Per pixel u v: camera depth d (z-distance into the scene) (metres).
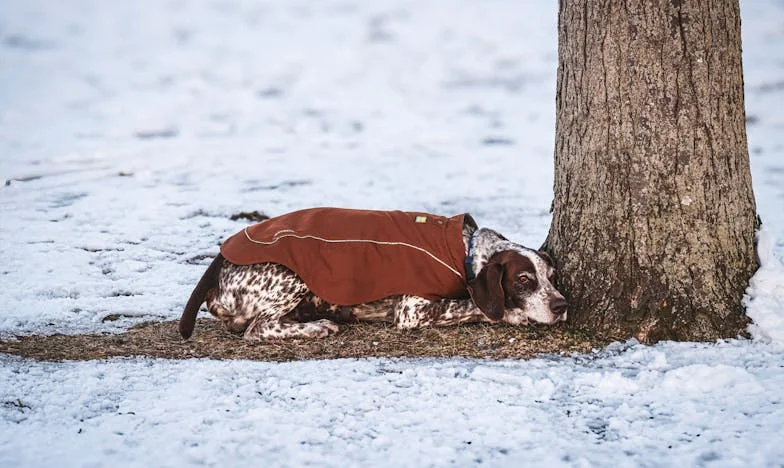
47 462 7.53
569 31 10.47
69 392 9.04
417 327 10.91
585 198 10.51
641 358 9.69
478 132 31.08
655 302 10.13
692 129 9.96
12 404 8.73
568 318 10.64
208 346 10.70
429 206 19.20
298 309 11.27
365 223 10.88
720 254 10.15
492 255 10.88
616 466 7.43
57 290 12.98
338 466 7.52
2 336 10.99
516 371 9.48
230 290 11.02
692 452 7.59
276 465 7.54
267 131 32.03
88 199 19.20
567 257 10.75
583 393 8.87
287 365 9.87
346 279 10.57
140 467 7.49
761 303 10.03
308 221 11.00
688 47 9.85
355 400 8.80
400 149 27.88
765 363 9.30
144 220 17.42
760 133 28.47
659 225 10.09
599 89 10.18
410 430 8.16
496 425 8.23
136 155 25.86
